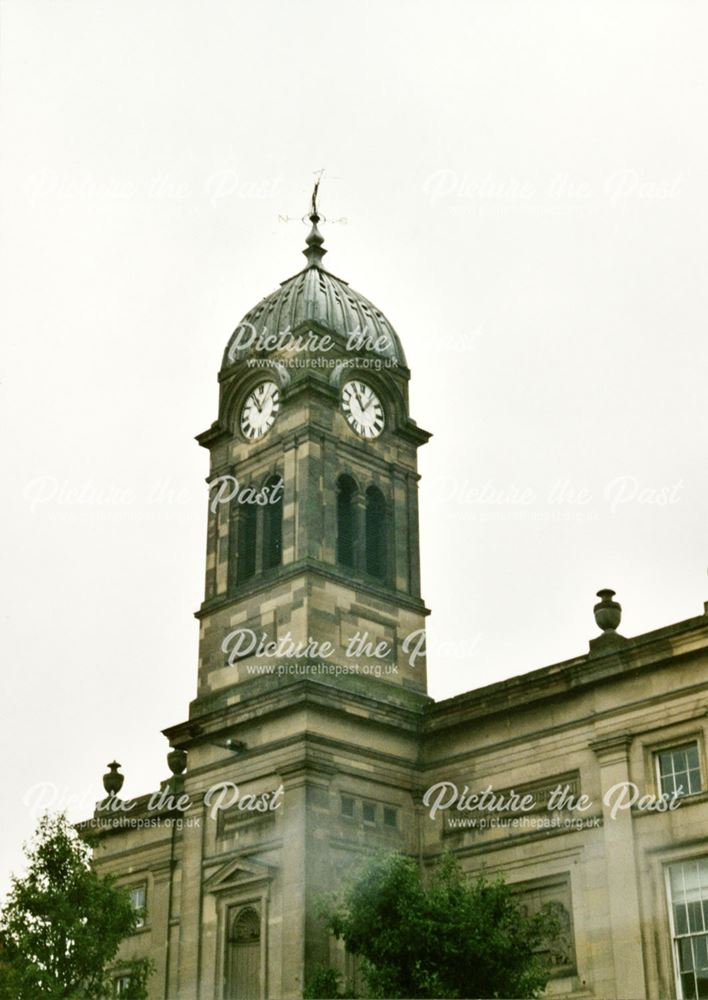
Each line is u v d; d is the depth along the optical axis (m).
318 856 59.47
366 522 69.50
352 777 62.16
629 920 55.12
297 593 64.81
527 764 61.12
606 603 60.44
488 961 47.56
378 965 48.22
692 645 56.50
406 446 72.56
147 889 73.75
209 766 65.00
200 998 60.84
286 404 69.38
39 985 55.91
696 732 55.88
